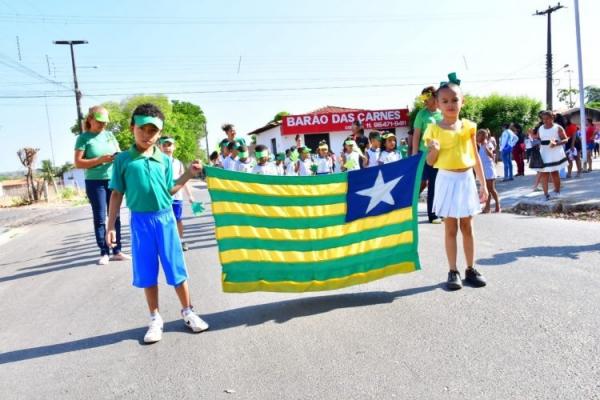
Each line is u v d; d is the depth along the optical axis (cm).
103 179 723
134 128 399
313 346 363
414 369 315
